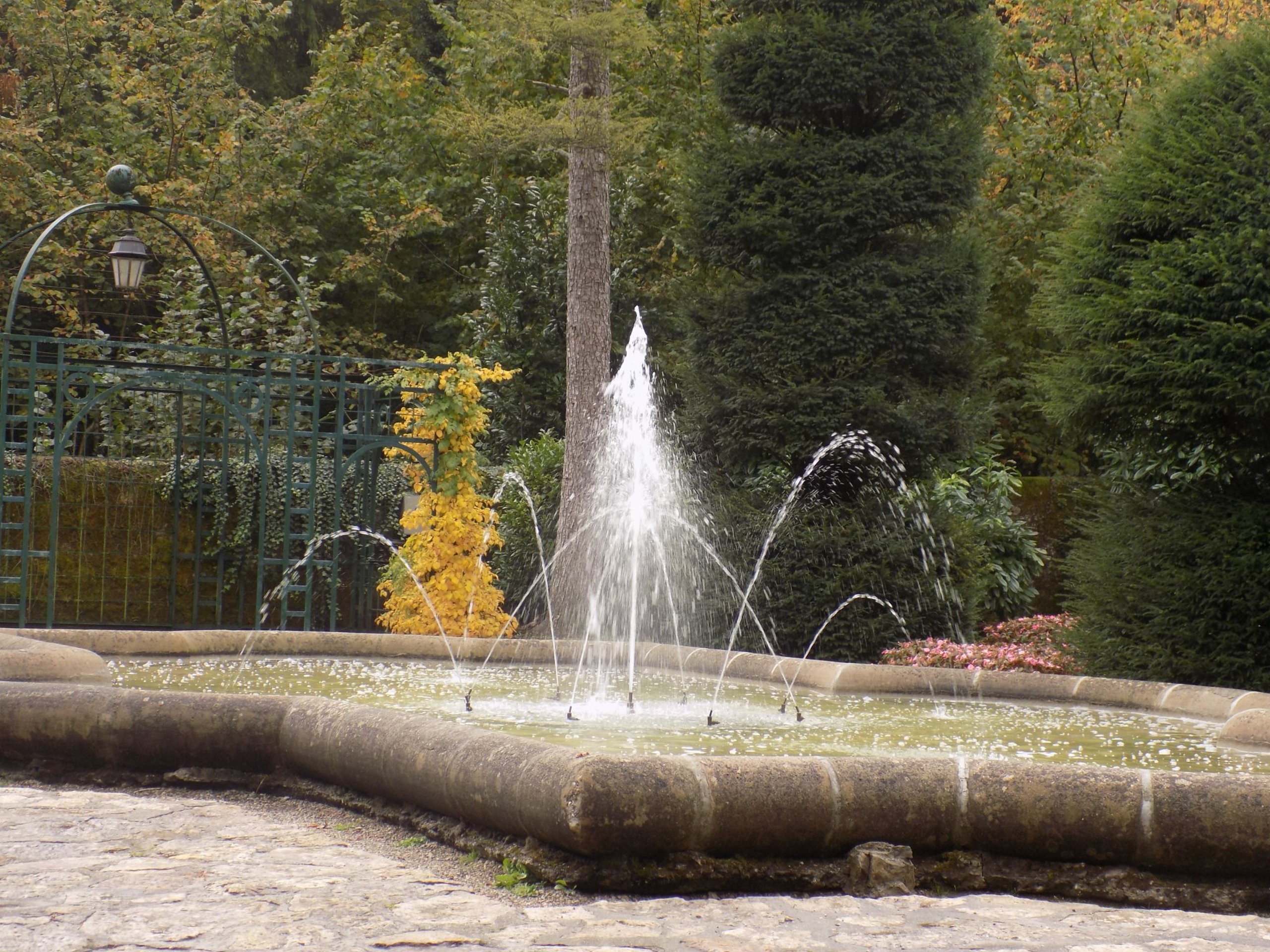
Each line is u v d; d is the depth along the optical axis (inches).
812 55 443.2
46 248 684.1
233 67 836.6
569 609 461.7
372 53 825.5
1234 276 310.0
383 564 490.0
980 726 226.1
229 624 496.4
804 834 137.2
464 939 114.0
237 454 531.8
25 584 367.2
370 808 170.1
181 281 676.7
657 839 133.6
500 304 676.1
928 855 141.3
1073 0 691.4
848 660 402.6
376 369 698.2
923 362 441.7
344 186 799.1
